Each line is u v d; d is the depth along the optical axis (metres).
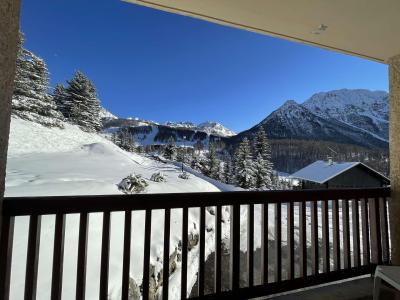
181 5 2.24
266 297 2.26
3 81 1.37
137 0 2.22
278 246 2.31
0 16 1.33
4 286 1.50
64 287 4.11
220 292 2.10
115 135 44.03
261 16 2.36
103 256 1.72
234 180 30.19
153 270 5.32
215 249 2.10
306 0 2.11
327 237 2.52
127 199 1.79
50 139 28.30
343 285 2.50
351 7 2.18
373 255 2.82
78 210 1.66
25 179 11.62
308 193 2.45
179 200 1.96
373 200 2.87
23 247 4.76
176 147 41.28
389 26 2.45
